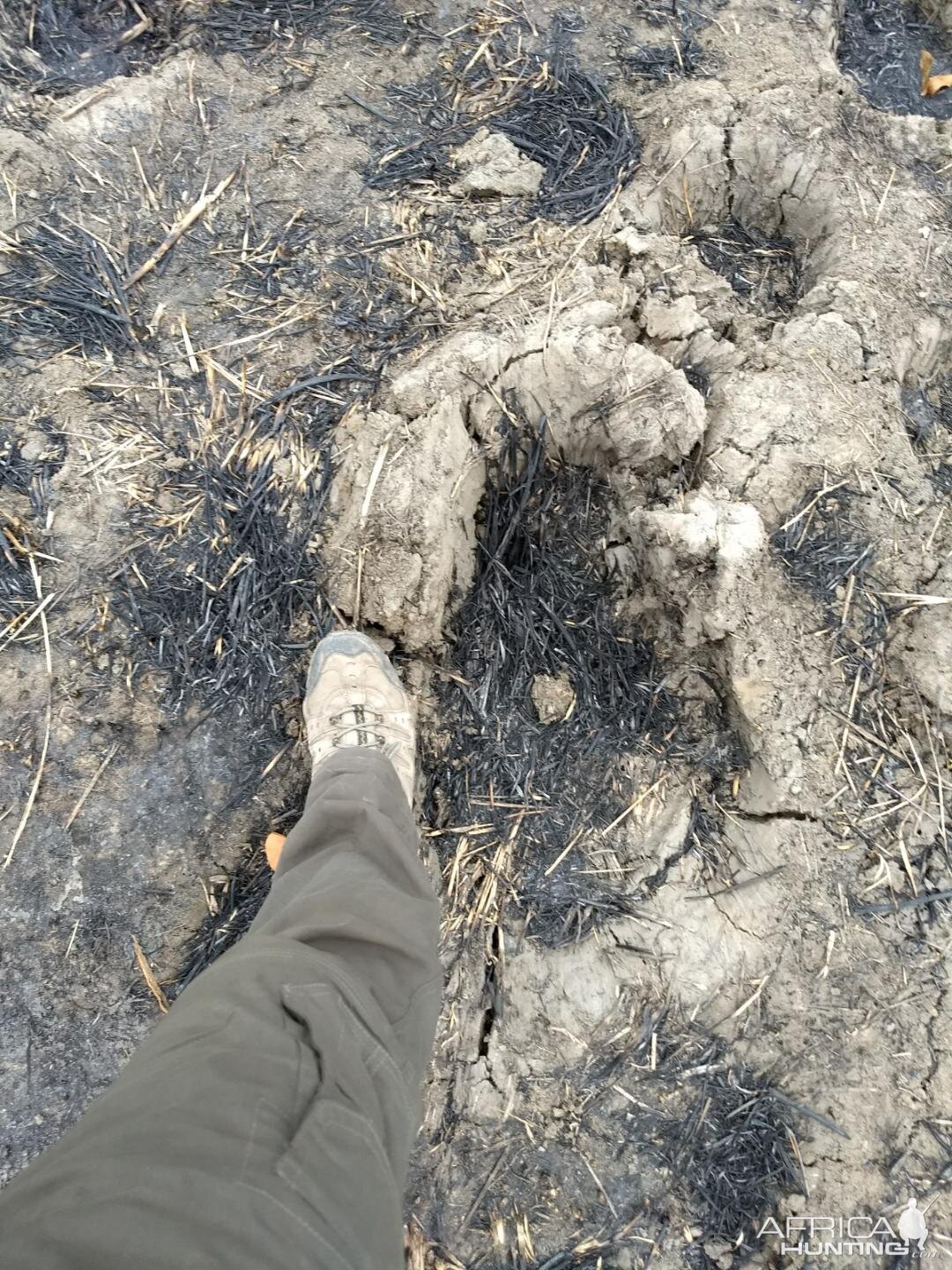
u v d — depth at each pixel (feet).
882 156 8.42
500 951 6.61
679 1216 6.12
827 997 6.27
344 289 7.45
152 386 7.06
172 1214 2.91
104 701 6.44
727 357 7.50
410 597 6.81
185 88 8.09
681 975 6.41
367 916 4.62
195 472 6.89
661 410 6.95
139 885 6.24
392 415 6.93
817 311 7.72
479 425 7.18
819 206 8.27
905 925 6.35
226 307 7.36
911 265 7.97
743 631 6.66
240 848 6.45
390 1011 4.50
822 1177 6.07
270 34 8.40
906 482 7.23
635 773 6.98
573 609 7.44
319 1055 3.73
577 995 6.44
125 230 7.54
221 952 6.24
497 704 7.20
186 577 6.72
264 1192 3.11
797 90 8.46
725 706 6.98
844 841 6.48
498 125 8.22
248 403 7.07
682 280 7.64
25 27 8.23
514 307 7.28
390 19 8.59
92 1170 3.04
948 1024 6.17
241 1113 3.34
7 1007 5.94
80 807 6.26
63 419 6.91
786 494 6.99
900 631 6.83
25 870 6.12
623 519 7.30
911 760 6.62
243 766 6.54
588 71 8.56
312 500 6.93
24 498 6.72
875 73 9.63
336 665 6.39
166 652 6.58
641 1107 6.26
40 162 7.60
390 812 5.49
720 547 6.62
